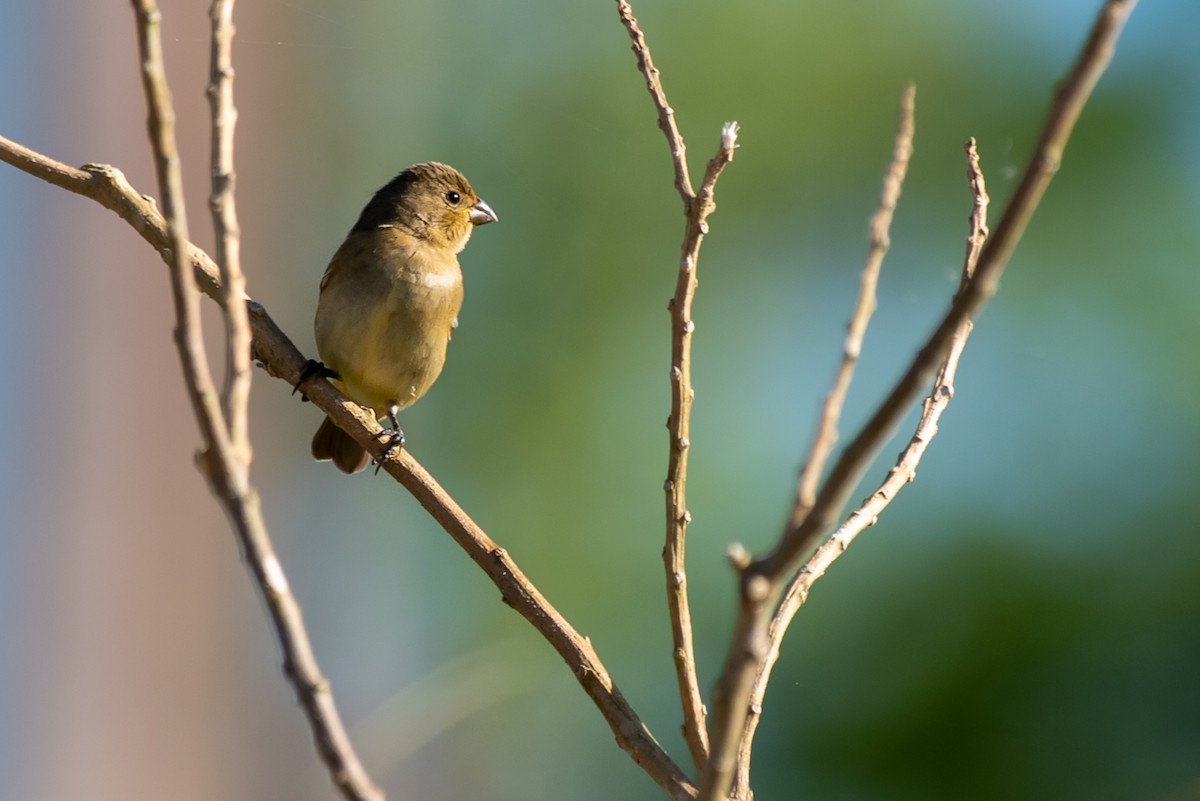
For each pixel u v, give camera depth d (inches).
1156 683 436.1
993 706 437.4
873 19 596.7
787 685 452.8
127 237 518.6
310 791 505.0
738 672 125.6
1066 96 121.6
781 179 588.4
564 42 607.5
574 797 513.0
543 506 554.9
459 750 511.8
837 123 590.2
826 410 137.7
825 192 588.7
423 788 508.4
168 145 140.7
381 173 605.9
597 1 606.5
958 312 122.5
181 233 139.9
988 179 580.4
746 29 595.5
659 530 539.2
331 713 132.3
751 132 590.2
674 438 198.4
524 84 607.8
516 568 216.8
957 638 450.9
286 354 283.4
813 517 124.3
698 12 598.2
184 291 138.6
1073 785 426.9
